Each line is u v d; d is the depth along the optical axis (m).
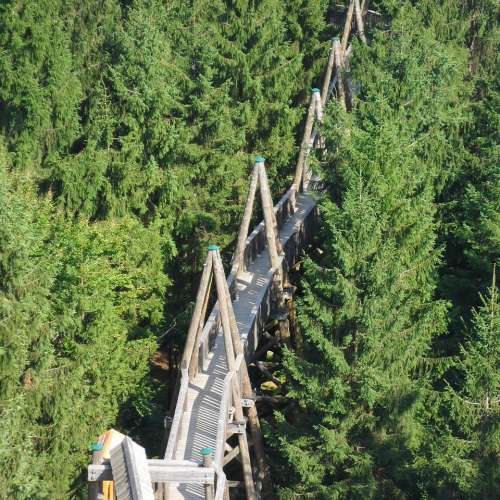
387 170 94.69
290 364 91.12
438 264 109.69
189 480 70.81
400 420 90.00
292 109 138.38
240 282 112.50
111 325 101.75
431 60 120.69
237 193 132.88
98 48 133.75
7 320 83.00
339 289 88.06
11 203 87.62
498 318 86.19
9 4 124.06
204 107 127.94
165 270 127.50
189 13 140.00
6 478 81.12
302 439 92.19
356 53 126.19
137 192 122.25
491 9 134.12
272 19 140.12
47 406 88.38
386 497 90.81
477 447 84.88
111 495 68.00
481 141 121.12
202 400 95.12
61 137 126.94
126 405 111.12
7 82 124.50
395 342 90.44
